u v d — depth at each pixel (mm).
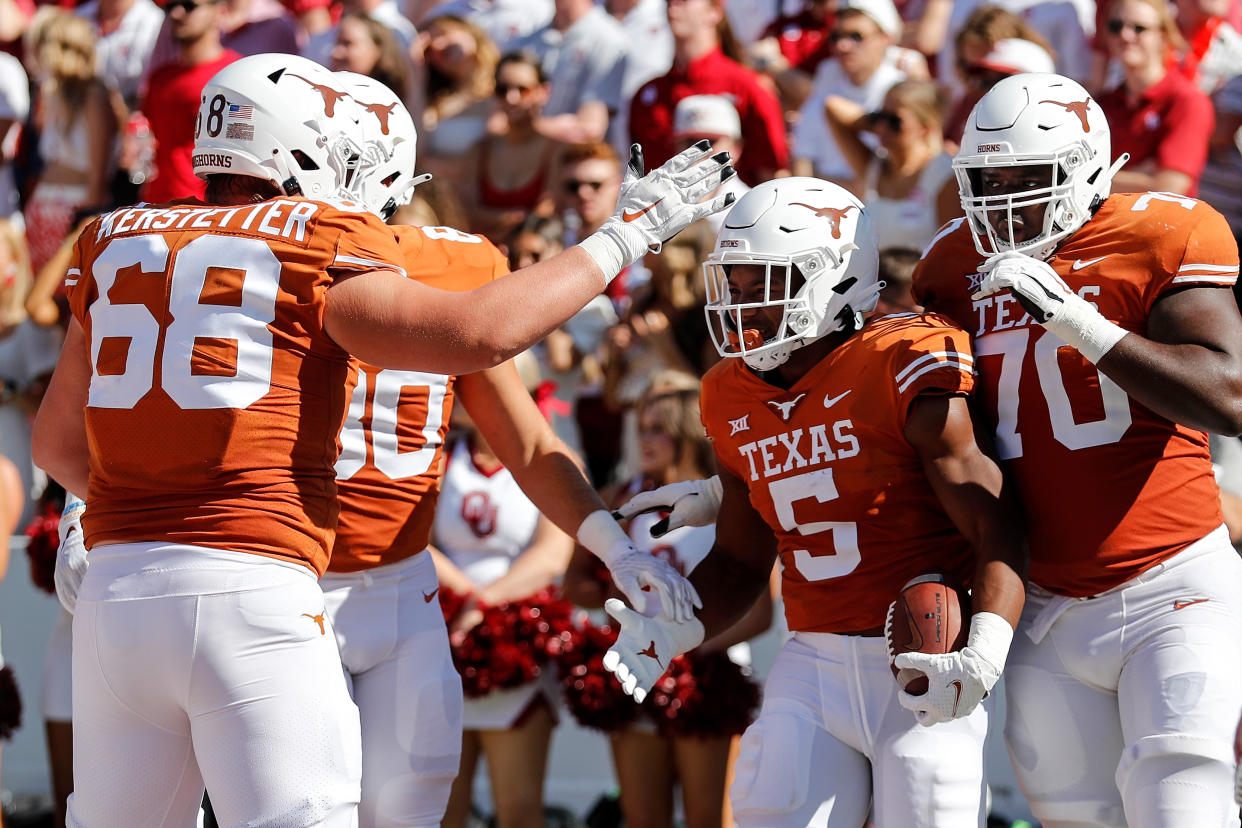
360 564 11227
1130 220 10844
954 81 24688
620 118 25234
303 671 9312
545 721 16453
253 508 9234
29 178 27641
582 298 9531
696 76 22781
